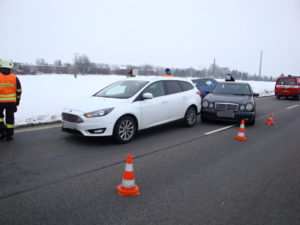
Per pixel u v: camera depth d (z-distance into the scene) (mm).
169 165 4758
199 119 9891
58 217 2955
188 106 8016
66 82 27250
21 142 5902
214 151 5734
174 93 7590
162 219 2971
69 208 3154
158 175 4277
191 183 3990
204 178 4203
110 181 3975
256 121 9859
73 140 6199
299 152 5812
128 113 6043
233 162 5031
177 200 3434
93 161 4824
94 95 6941
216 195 3607
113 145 5902
